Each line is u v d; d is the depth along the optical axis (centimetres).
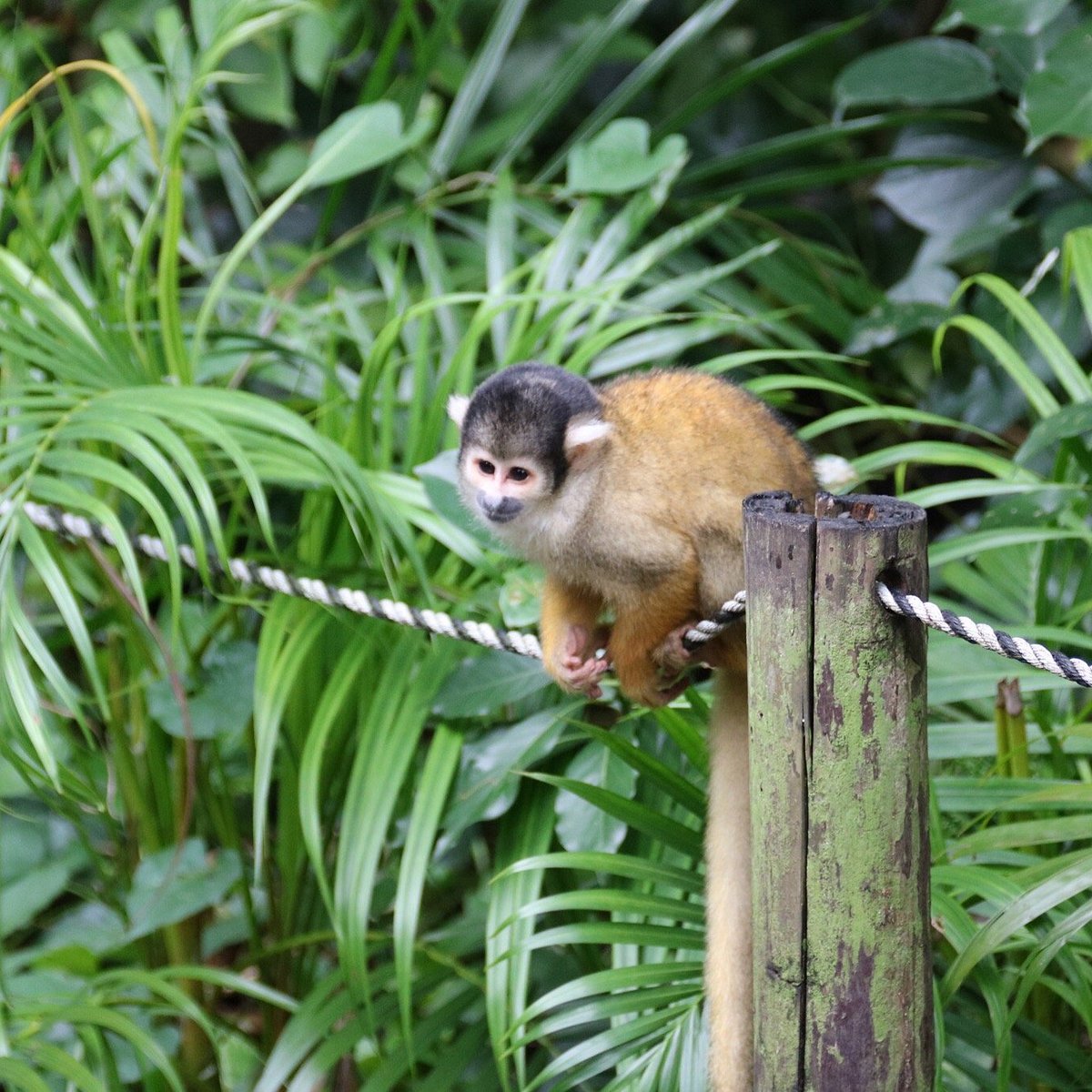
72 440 582
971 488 566
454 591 593
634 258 704
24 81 952
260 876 641
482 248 823
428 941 621
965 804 495
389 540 556
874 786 353
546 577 514
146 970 610
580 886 614
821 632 347
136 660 639
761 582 355
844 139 898
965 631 333
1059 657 327
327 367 655
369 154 693
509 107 945
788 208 864
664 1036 455
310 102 1002
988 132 872
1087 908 407
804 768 357
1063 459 597
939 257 852
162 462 504
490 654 551
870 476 620
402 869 516
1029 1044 504
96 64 638
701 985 465
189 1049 638
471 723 559
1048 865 441
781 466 472
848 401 854
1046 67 699
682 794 504
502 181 764
